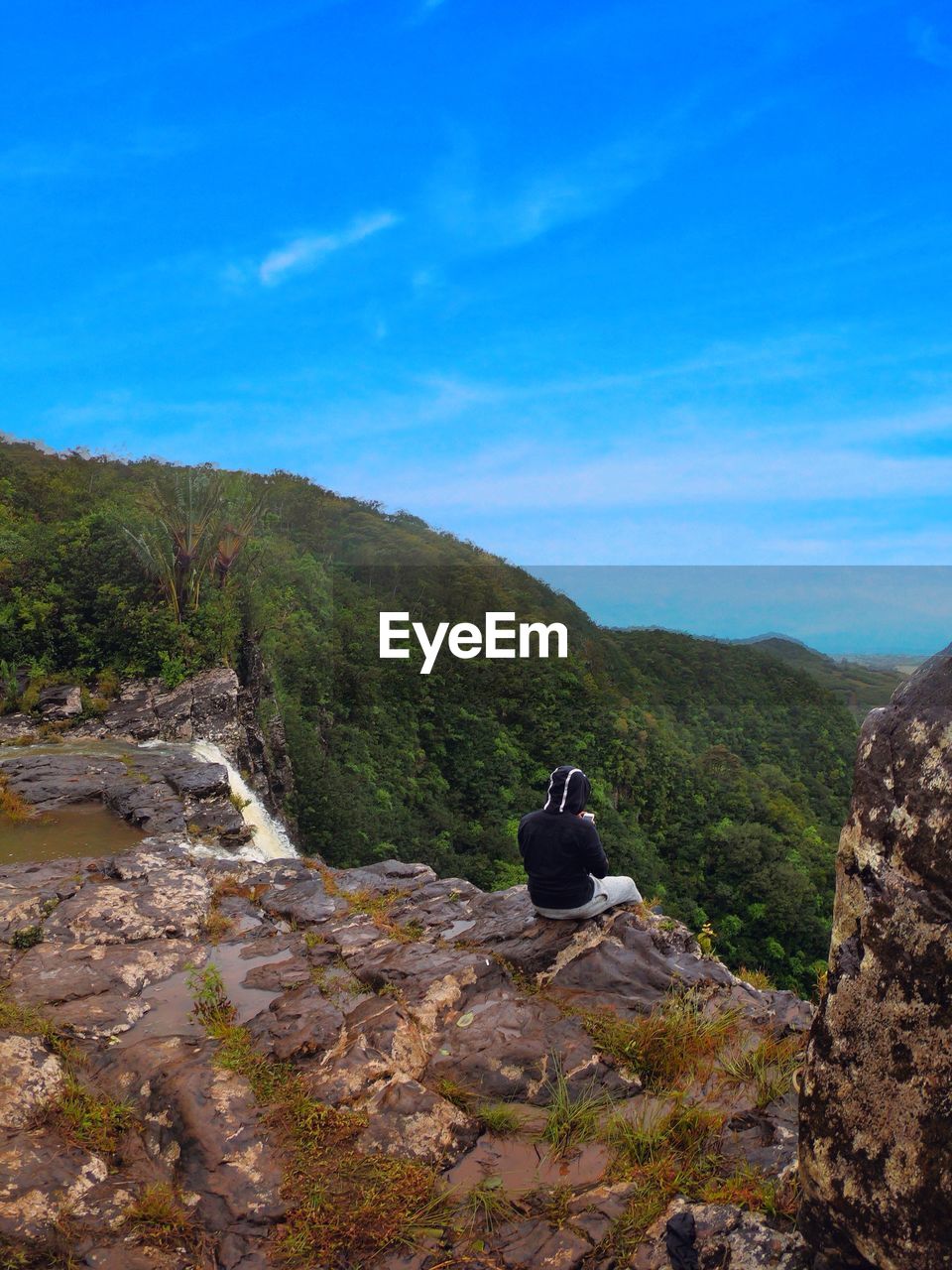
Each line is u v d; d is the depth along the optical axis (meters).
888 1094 1.86
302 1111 3.19
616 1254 2.45
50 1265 2.45
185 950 5.11
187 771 10.48
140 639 15.34
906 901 1.85
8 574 16.58
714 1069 3.49
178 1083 3.34
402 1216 2.68
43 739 12.66
